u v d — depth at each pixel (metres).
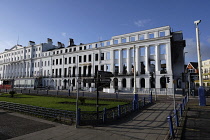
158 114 12.11
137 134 7.57
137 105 14.12
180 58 41.50
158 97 26.34
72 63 55.94
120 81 42.25
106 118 9.90
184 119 9.91
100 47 48.66
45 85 61.84
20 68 74.44
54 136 7.35
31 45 70.88
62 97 26.11
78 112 9.15
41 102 18.98
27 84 61.19
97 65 49.72
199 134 7.26
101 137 7.18
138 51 41.00
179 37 42.22
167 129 8.29
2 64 86.38
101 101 20.45
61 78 57.19
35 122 10.06
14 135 7.52
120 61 44.00
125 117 11.18
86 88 48.00
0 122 10.08
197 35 16.12
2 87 56.59
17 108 13.98
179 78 40.03
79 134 7.60
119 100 20.41
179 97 26.42
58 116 10.54
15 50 78.81
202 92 15.22
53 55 61.56
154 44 38.75
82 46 53.69
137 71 40.41
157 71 36.69
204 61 67.94
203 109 13.41
